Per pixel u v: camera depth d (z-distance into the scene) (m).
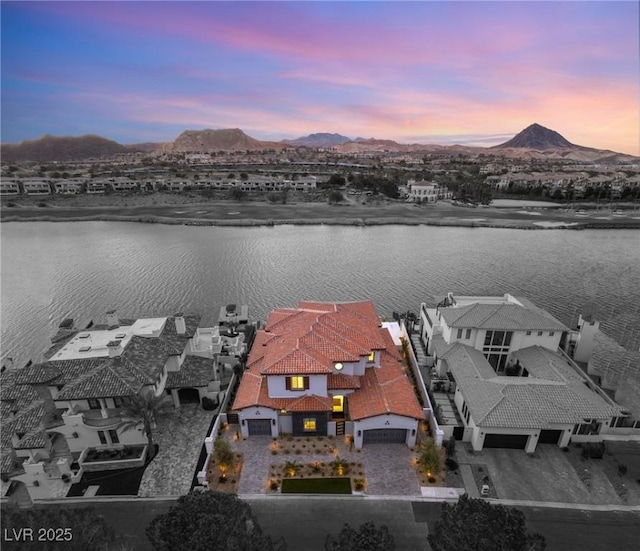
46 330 65.25
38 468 30.48
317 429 35.75
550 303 72.94
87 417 34.31
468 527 18.50
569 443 34.66
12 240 123.81
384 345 39.28
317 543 26.27
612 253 106.31
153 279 86.38
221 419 37.72
